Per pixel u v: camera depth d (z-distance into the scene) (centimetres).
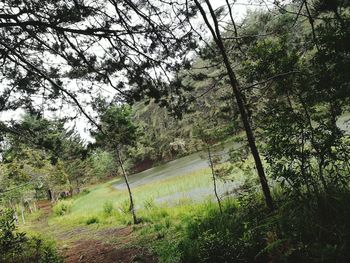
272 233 494
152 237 959
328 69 458
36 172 2239
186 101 643
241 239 531
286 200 588
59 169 3189
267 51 608
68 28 492
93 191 4816
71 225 1947
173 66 591
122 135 628
